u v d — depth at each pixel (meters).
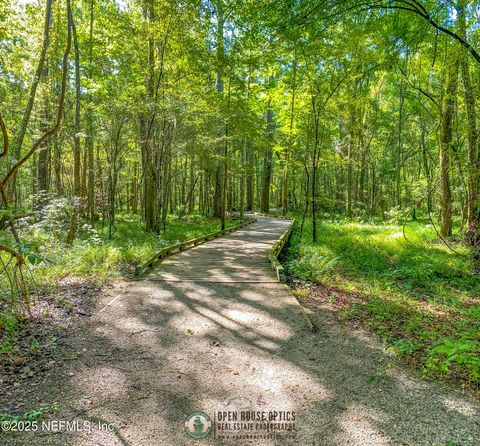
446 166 11.11
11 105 11.90
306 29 6.59
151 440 2.72
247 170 22.84
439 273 8.73
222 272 8.08
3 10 10.17
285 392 3.41
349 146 21.70
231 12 11.36
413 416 3.07
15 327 4.44
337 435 2.82
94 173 18.09
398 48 7.46
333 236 13.84
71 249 8.67
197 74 13.12
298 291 6.84
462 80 9.77
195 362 3.96
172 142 14.60
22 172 18.97
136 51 12.84
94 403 3.14
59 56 13.02
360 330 4.99
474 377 3.50
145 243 10.71
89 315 5.18
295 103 16.61
